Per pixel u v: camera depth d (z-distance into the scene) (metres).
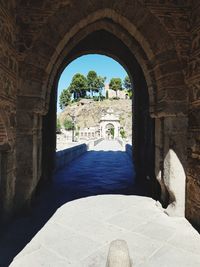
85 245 3.40
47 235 3.70
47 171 7.59
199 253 3.24
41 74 4.63
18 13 4.59
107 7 4.71
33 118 4.63
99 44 8.48
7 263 2.91
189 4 4.73
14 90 4.41
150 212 4.79
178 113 4.62
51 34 4.66
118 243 2.32
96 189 6.71
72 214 4.63
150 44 4.80
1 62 3.69
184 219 4.45
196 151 4.17
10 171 4.24
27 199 4.60
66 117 90.00
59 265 2.89
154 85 5.27
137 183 7.53
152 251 3.27
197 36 4.30
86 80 98.19
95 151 21.70
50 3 4.66
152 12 4.77
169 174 4.63
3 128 3.83
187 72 4.65
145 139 7.30
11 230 3.87
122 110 89.00
